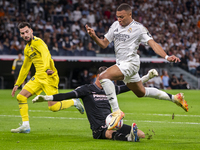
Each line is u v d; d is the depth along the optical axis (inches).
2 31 842.8
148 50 909.8
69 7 1004.6
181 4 1173.7
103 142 177.3
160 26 1079.6
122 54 185.3
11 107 386.9
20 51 808.9
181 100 205.3
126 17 181.2
